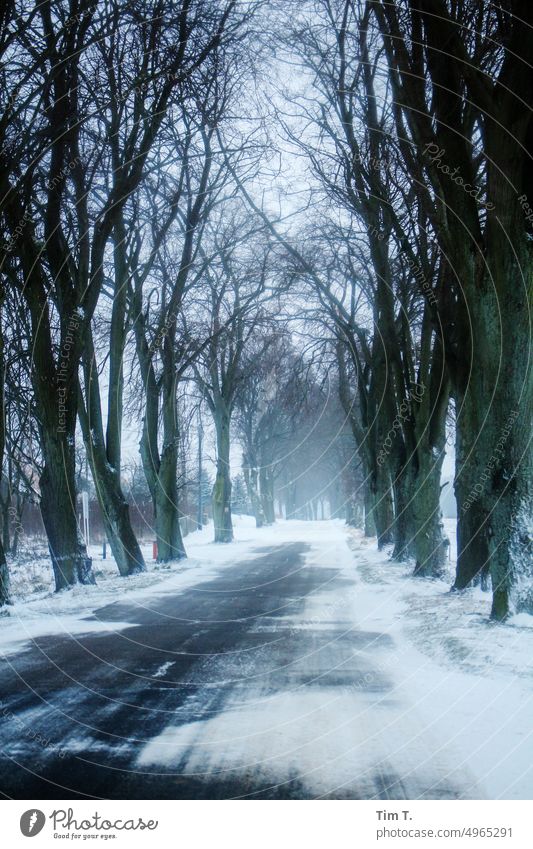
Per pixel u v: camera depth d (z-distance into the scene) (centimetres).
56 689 789
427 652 960
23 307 2086
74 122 1756
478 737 609
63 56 1691
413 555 2425
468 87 1079
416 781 520
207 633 1169
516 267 1067
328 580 2044
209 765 551
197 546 4138
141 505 5572
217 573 2356
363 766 549
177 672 878
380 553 2958
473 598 1415
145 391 2819
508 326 1075
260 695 765
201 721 670
